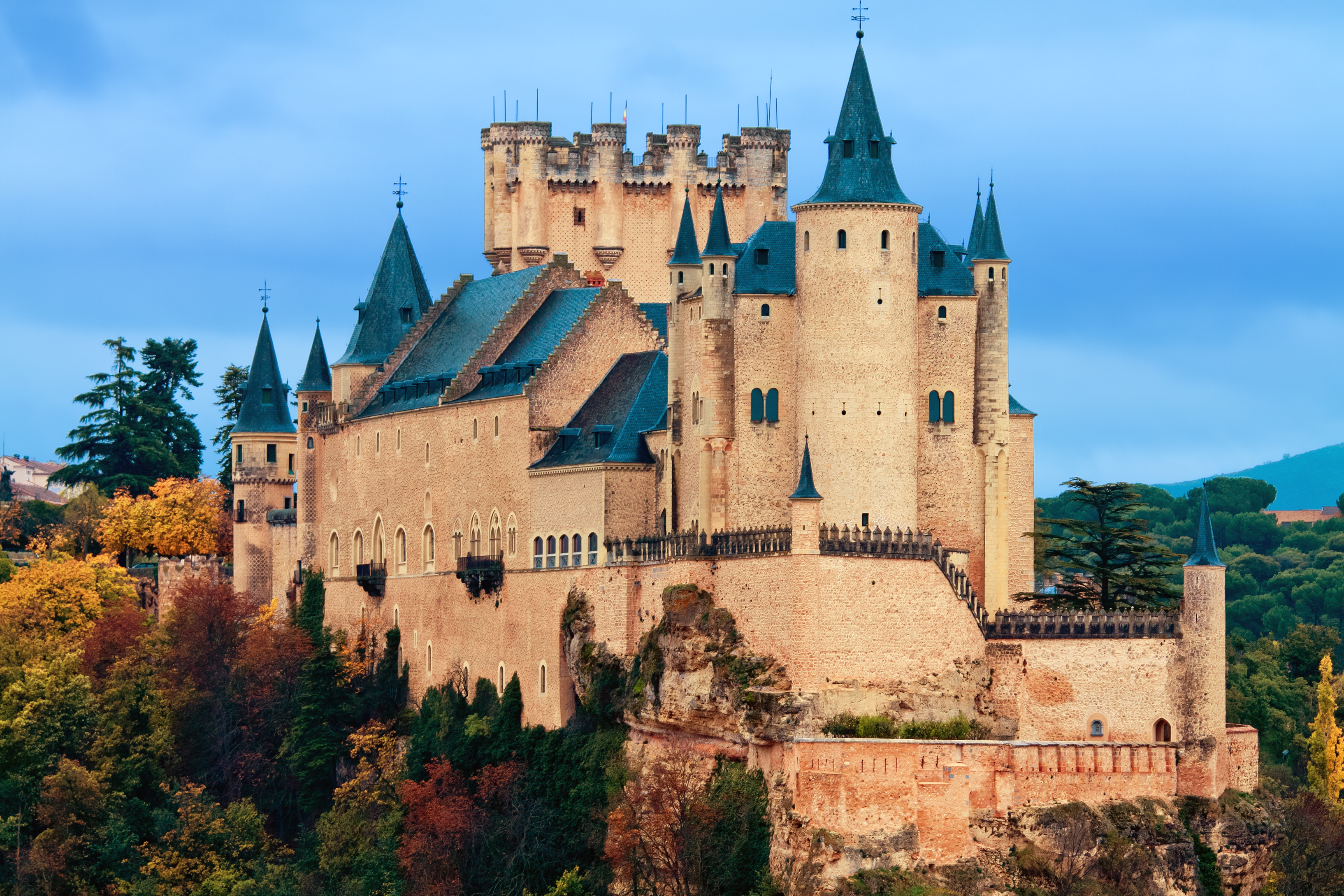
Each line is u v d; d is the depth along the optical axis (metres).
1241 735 186.50
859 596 179.38
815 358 188.38
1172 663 182.12
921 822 172.50
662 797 183.12
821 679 177.62
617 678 199.12
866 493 187.12
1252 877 182.25
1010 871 171.88
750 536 183.75
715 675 183.75
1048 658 183.38
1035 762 175.25
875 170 189.38
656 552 195.38
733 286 193.62
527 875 199.50
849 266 187.75
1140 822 175.88
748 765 181.00
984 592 195.00
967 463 195.50
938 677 181.88
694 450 194.88
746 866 177.25
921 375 195.00
